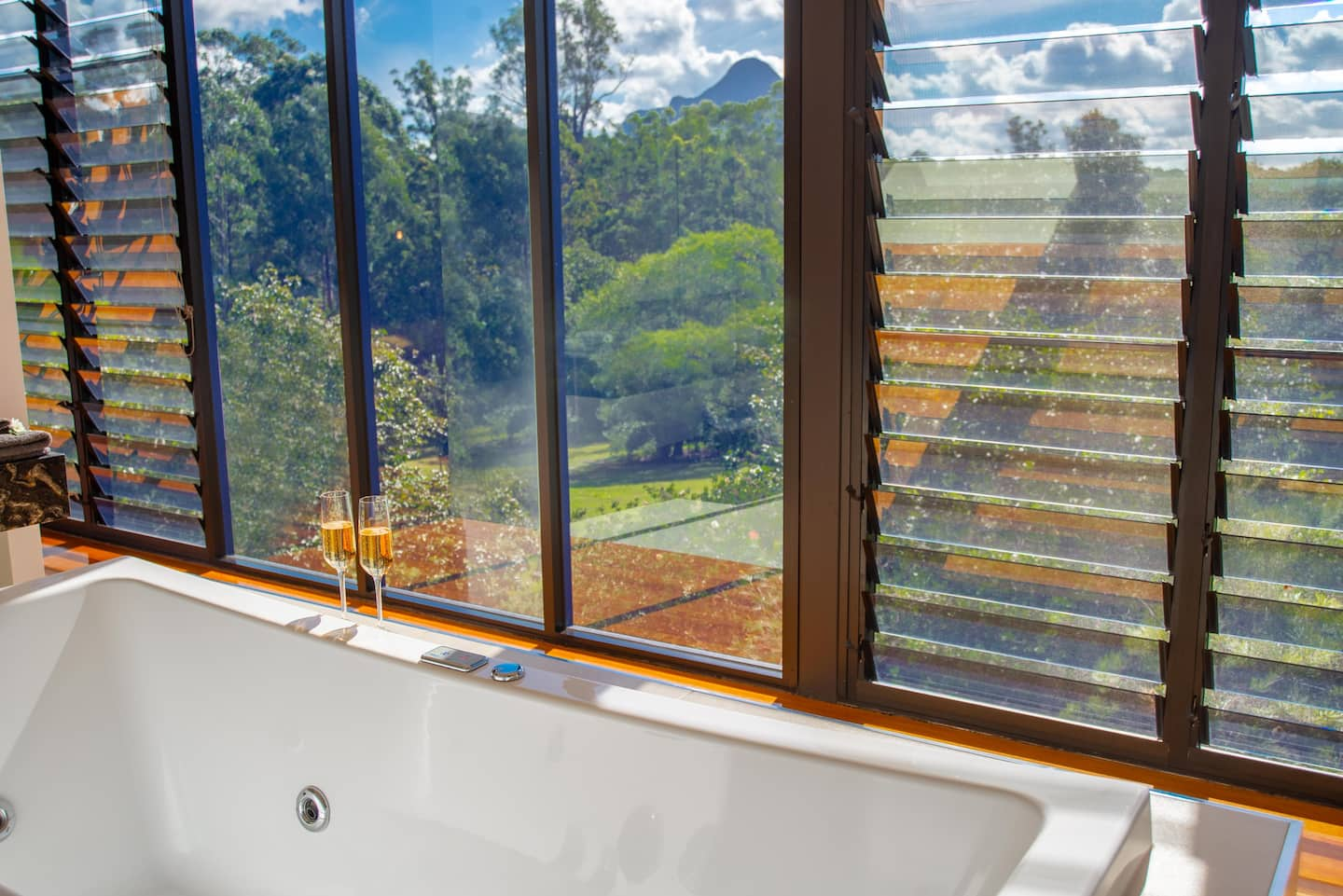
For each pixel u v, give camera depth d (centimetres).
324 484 346
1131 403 214
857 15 225
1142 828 135
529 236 286
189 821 229
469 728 186
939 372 232
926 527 240
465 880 188
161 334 366
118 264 372
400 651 197
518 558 306
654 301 272
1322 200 193
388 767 197
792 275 245
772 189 253
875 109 226
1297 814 204
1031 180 216
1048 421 223
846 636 252
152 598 233
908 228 229
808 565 252
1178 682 217
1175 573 214
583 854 175
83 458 401
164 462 380
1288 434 201
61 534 418
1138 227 208
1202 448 208
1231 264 201
